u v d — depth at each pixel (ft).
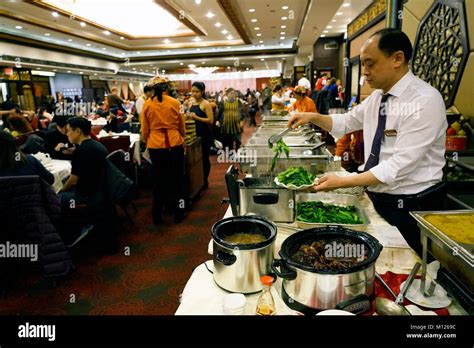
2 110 15.29
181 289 7.75
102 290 7.74
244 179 5.27
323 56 40.91
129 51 45.24
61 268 7.59
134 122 19.15
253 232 3.73
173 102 10.58
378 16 19.58
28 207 7.06
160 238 10.41
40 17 26.02
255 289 3.21
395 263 3.69
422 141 4.27
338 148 13.79
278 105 23.15
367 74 4.71
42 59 33.60
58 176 9.64
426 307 3.00
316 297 2.79
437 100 4.30
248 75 71.72
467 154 8.11
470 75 8.94
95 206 8.94
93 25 29.22
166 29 34.22
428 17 11.07
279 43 46.42
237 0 24.21
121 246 9.91
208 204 13.41
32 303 7.28
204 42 42.60
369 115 5.40
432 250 3.18
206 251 9.52
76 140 8.90
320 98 24.93
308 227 4.42
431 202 4.73
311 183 4.64
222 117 20.85
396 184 4.85
